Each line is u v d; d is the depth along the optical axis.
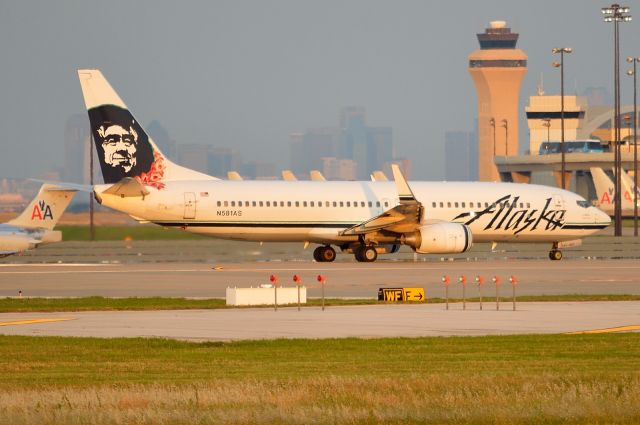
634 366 82.25
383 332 108.06
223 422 59.97
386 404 64.31
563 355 89.50
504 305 137.62
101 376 78.75
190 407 63.25
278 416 60.97
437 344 97.06
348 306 136.25
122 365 84.81
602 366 82.31
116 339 101.31
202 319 120.31
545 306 136.25
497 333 107.44
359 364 84.38
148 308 133.38
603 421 60.12
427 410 62.47
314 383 71.62
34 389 71.44
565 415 61.34
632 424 59.56
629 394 65.94
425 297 150.75
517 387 69.94
